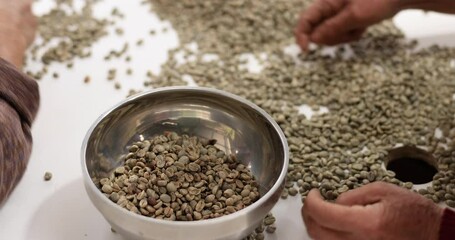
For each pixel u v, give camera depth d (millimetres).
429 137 899
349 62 1027
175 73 995
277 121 922
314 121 925
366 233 708
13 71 795
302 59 1034
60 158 868
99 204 728
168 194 775
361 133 911
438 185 843
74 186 838
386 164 882
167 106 851
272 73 1004
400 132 909
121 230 730
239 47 1050
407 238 707
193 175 795
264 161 820
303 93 973
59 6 1109
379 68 1019
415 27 1089
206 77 991
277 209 819
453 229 701
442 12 1014
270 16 1108
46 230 793
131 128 838
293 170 857
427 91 970
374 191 731
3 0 920
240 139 846
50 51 1014
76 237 788
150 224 704
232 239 732
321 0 1020
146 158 809
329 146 892
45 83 963
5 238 783
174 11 1107
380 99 958
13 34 900
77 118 918
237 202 777
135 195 770
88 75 982
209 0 1131
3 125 758
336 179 846
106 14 1097
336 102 958
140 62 1011
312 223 743
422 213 709
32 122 823
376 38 1068
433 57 1033
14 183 792
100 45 1035
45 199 823
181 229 703
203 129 859
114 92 960
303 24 1029
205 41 1058
